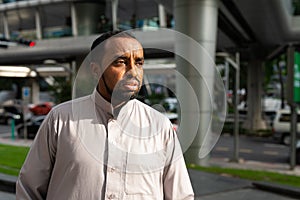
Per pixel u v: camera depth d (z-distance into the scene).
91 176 1.54
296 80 10.41
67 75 25.12
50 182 1.64
